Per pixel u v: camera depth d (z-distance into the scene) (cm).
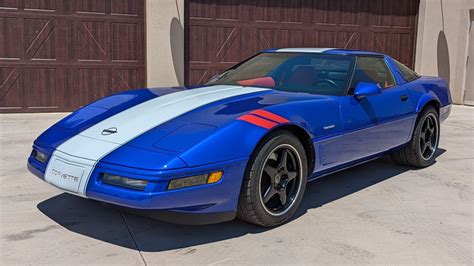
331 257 314
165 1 874
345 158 418
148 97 402
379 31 1072
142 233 346
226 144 316
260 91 411
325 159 394
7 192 427
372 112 443
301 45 1002
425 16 1081
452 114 972
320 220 379
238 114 342
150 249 321
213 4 918
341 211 401
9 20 804
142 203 292
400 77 513
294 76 451
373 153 458
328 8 1013
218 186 311
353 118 417
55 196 418
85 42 854
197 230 353
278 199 361
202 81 932
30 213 379
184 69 912
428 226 372
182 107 364
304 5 990
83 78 862
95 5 851
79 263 299
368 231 359
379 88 437
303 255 316
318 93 425
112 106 389
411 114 502
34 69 830
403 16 1089
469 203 428
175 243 331
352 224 372
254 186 332
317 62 460
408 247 332
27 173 485
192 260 307
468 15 1081
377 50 1078
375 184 480
